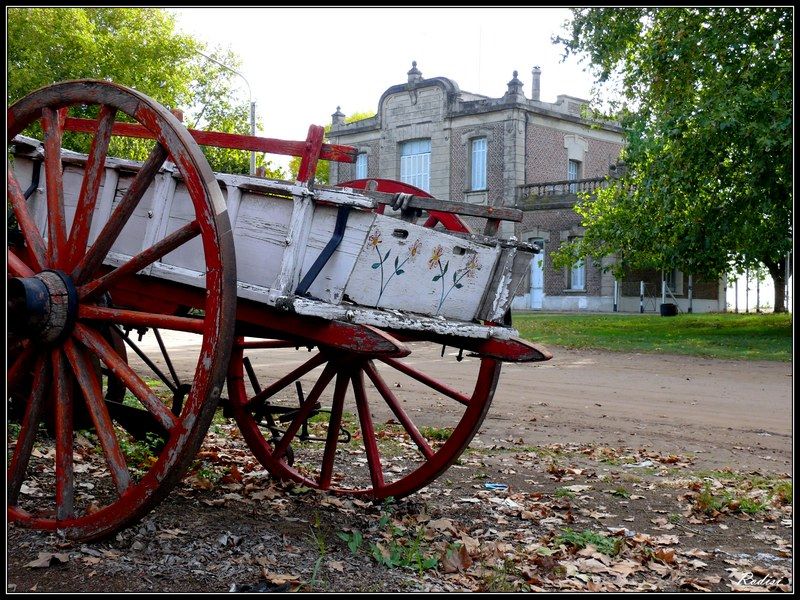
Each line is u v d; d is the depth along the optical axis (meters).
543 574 4.30
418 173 37.72
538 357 4.61
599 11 19.53
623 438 8.56
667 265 21.61
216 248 3.82
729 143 17.22
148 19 29.23
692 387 12.55
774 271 30.05
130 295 4.74
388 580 3.93
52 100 4.45
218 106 36.41
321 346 4.91
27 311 4.09
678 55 17.62
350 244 4.24
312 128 4.21
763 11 16.92
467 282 4.80
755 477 6.80
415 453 7.32
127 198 4.18
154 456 5.89
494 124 34.81
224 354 3.80
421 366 15.02
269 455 5.76
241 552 4.09
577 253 25.50
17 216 4.55
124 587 3.54
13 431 6.00
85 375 4.24
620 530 5.08
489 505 5.59
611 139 38.59
